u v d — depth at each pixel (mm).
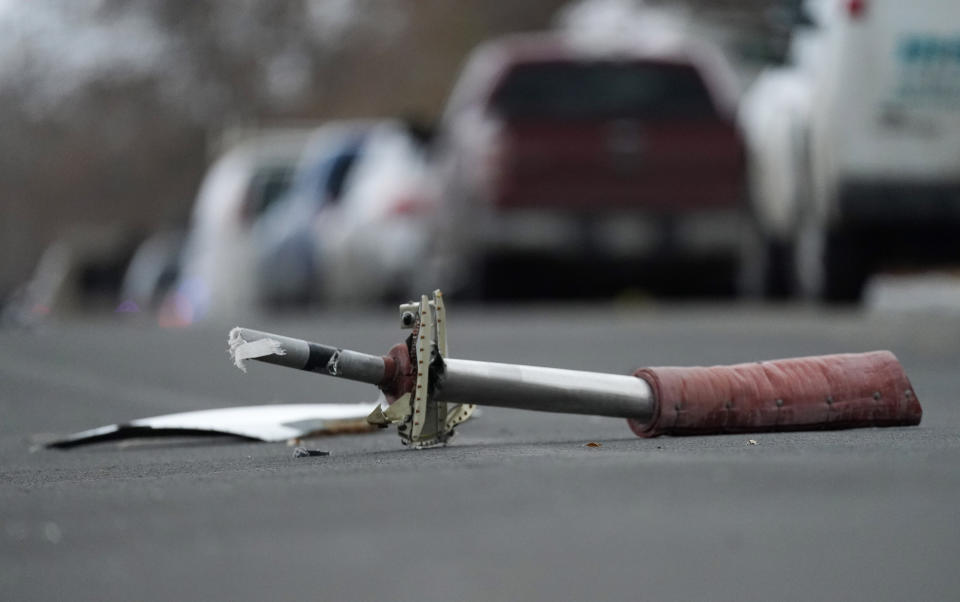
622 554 6496
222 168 58562
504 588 5938
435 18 142125
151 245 86812
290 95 154125
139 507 8195
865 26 32219
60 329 41000
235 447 12922
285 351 9648
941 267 41125
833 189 33031
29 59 161750
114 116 161375
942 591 5891
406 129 45062
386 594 5879
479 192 38719
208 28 157500
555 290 45531
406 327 10328
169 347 31656
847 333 29219
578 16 68312
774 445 10391
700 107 39438
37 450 13641
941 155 32312
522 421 15375
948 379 20156
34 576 6441
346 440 13172
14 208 162125
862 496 7789
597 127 38469
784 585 5969
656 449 10211
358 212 46438
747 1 74500
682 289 45062
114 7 161000
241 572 6352
